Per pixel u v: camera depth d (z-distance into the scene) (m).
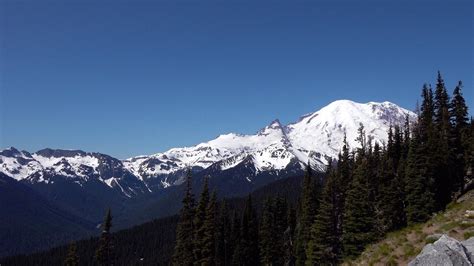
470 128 84.88
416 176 68.00
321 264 74.94
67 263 87.88
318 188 96.06
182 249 78.25
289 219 113.25
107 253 84.69
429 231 43.22
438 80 92.19
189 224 78.88
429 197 65.12
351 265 48.03
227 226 115.94
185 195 79.75
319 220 76.19
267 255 99.25
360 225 66.69
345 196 78.94
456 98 88.06
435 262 26.06
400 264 39.16
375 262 42.59
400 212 70.44
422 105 96.62
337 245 74.94
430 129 82.69
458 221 41.50
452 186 74.75
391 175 76.25
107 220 85.50
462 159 79.00
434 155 72.00
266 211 106.31
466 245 27.59
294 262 105.75
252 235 106.69
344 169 86.44
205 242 76.62
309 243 78.19
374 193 78.25
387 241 46.72
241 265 103.44
